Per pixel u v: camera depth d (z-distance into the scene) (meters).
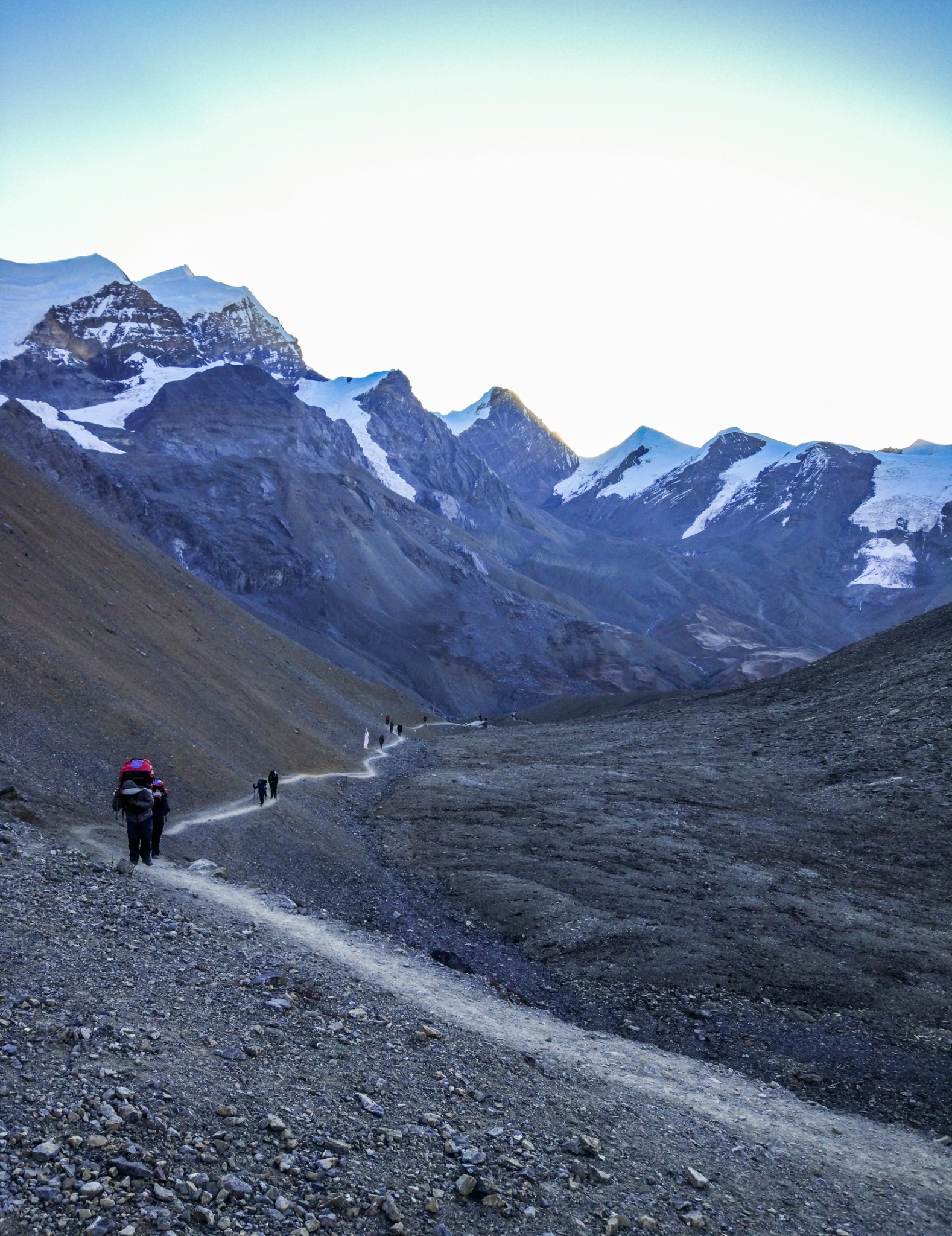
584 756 85.56
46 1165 6.57
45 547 57.19
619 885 38.88
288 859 36.16
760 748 78.12
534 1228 8.12
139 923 13.22
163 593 75.25
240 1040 9.99
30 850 15.52
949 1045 24.39
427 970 18.27
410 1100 9.90
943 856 45.91
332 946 16.94
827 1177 12.55
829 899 38.66
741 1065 22.69
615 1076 14.46
